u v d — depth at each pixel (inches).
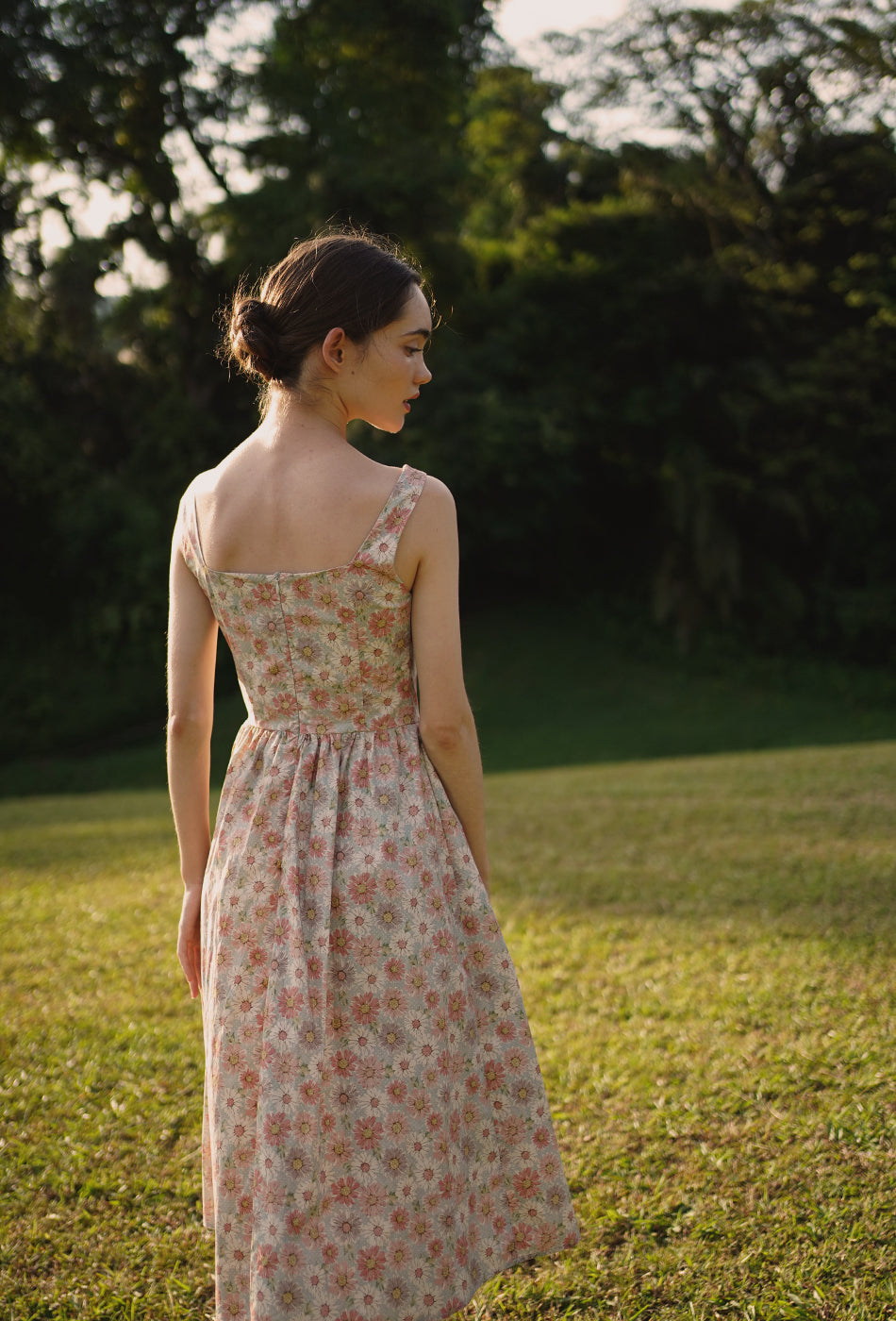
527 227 989.2
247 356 63.2
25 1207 92.1
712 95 902.4
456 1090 61.2
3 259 748.0
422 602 60.7
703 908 179.6
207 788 66.3
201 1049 124.6
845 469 885.8
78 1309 78.4
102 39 704.4
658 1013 130.0
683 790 328.8
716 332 919.7
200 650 64.9
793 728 747.4
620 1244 84.0
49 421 820.6
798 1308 74.4
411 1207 58.3
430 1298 58.4
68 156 746.8
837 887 185.9
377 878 59.6
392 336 60.9
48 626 807.7
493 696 829.2
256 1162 57.8
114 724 764.0
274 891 60.3
